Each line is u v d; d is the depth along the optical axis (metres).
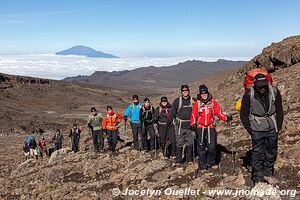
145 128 15.12
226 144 12.26
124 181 10.98
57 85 160.00
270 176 8.47
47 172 16.02
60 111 108.38
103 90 199.00
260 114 7.91
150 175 11.15
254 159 8.26
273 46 27.17
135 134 15.47
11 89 133.50
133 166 12.90
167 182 9.97
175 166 11.30
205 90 9.89
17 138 52.56
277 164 9.12
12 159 29.16
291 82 18.00
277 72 23.27
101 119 18.45
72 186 12.19
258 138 8.05
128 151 15.62
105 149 18.55
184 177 10.03
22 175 17.62
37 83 152.12
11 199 12.62
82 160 16.20
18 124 71.06
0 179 17.20
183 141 11.37
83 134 27.50
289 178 8.34
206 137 10.03
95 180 12.53
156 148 14.84
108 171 13.18
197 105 10.04
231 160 10.52
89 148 21.69
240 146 11.73
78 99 143.50
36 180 15.20
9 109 98.62
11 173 20.77
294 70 21.14
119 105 140.12
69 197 10.77
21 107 110.75
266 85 7.62
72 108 120.31
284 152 9.73
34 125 72.06
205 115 9.97
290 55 23.59
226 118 9.87
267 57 25.95
